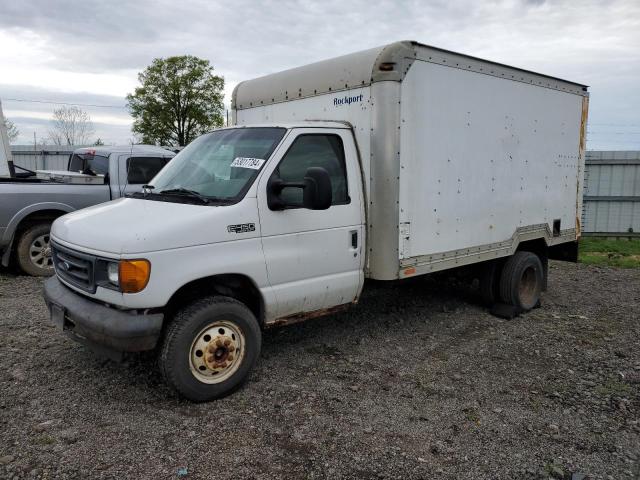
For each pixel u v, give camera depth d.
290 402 4.20
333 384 4.55
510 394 4.46
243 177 4.39
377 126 4.84
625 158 13.70
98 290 3.88
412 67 4.95
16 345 5.21
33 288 7.43
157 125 33.44
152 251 3.74
